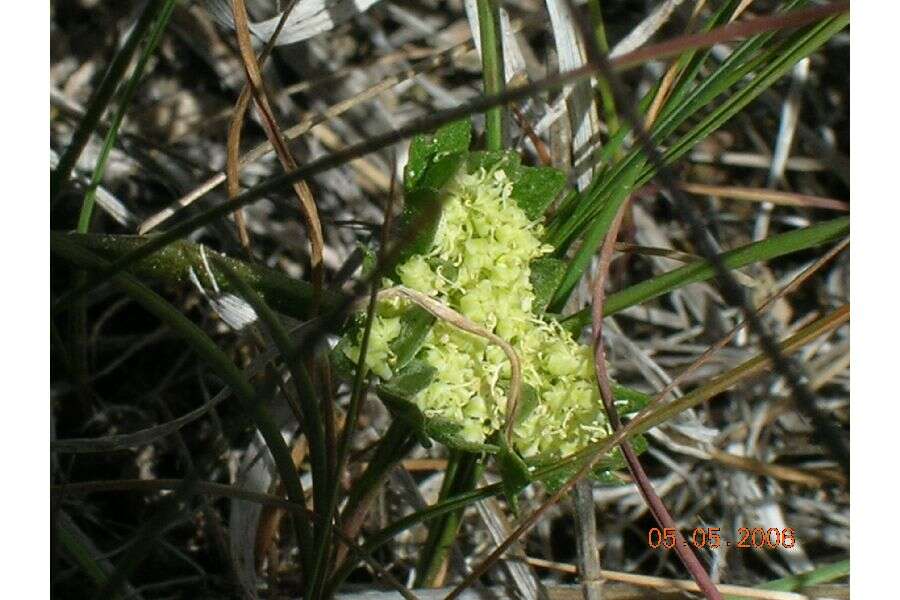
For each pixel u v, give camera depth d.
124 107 0.18
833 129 0.25
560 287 0.17
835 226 0.17
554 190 0.16
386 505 0.21
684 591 0.18
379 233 0.19
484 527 0.21
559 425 0.16
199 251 0.17
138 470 0.21
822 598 0.18
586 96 0.19
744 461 0.21
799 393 0.14
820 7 0.15
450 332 0.16
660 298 0.24
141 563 0.20
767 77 0.17
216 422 0.20
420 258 0.15
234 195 0.17
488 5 0.17
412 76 0.20
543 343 0.16
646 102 0.18
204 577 0.20
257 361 0.17
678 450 0.21
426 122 0.13
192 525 0.21
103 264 0.16
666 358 0.23
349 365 0.16
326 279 0.23
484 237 0.16
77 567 0.19
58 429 0.21
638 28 0.19
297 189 0.17
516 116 0.19
